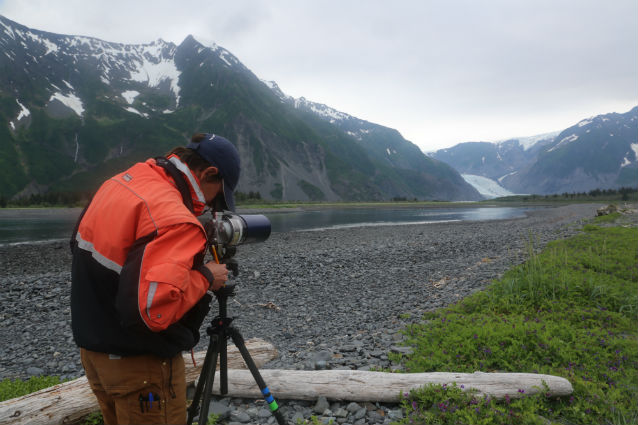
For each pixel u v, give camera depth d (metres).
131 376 1.80
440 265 16.30
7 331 8.96
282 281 13.79
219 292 2.29
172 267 1.56
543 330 5.86
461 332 5.96
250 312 10.23
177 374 1.94
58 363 6.99
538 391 4.06
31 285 13.07
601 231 24.83
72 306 1.83
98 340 1.73
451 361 5.08
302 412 4.05
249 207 125.00
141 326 1.57
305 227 50.88
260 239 2.35
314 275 14.80
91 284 1.74
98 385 1.99
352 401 4.19
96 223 1.73
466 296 9.62
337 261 17.73
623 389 4.25
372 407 4.11
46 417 3.48
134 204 1.67
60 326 9.27
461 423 3.64
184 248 1.64
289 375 4.37
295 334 8.23
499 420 3.64
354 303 10.82
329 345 6.73
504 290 8.52
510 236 28.41
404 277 14.16
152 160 1.97
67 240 34.22
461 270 14.49
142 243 1.62
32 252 25.95
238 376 4.31
